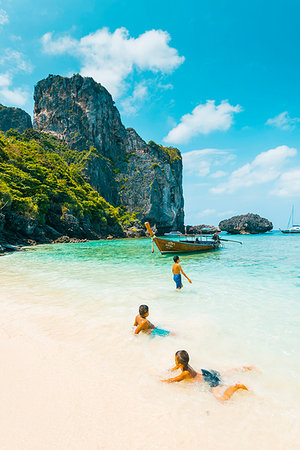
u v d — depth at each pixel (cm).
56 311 627
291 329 512
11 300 732
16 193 4247
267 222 9906
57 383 319
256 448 219
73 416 257
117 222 7794
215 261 1625
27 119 12181
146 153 11538
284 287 880
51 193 5053
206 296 766
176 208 11425
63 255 2164
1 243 2936
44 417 255
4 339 459
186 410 271
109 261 1694
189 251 2212
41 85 10881
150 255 2111
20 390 302
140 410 270
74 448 215
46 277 1101
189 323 546
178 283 849
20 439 224
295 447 221
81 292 824
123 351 414
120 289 862
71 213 5328
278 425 249
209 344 443
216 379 333
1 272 1245
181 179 12850
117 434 233
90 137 10081
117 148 11331
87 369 356
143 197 10131
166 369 359
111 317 582
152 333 488
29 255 2177
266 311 626
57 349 420
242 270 1249
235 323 545
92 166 9038
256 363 380
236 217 10206
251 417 261
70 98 10281
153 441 225
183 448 218
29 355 397
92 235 5916
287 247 2841
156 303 696
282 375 347
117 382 324
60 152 9019
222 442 226
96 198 7706
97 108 10350
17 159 5125
